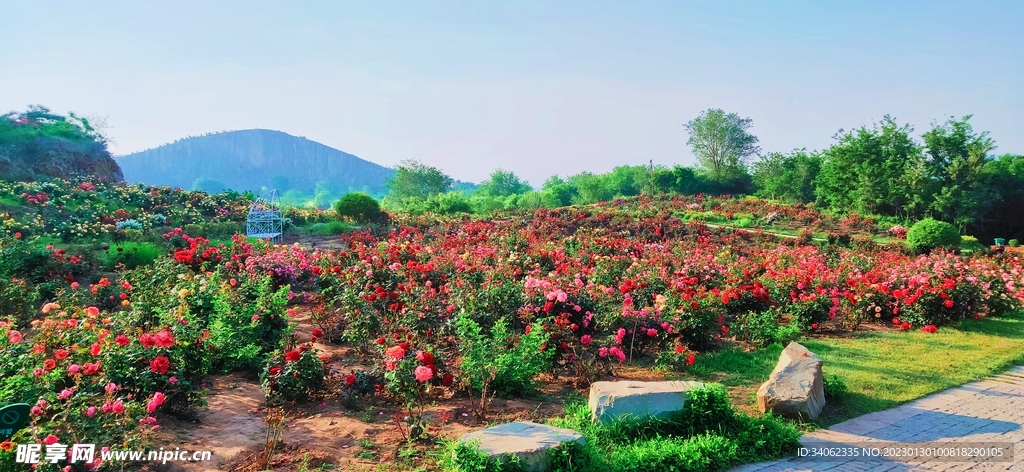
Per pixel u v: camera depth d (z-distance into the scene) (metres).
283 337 8.00
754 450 5.51
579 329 9.23
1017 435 6.05
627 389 6.07
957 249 23.50
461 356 8.02
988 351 9.32
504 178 89.25
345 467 4.89
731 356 8.80
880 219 35.28
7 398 4.81
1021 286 13.84
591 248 18.45
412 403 5.92
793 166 52.56
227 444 5.27
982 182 36.94
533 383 7.27
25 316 9.77
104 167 36.19
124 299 8.74
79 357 5.81
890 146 41.09
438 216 33.56
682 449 5.22
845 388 7.16
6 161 29.77
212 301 8.58
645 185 62.31
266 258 12.62
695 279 11.25
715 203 40.41
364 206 28.66
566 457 4.69
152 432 5.08
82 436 4.42
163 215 24.61
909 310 11.03
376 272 11.78
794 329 9.84
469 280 11.34
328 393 6.63
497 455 4.51
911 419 6.52
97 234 19.22
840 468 5.27
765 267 15.36
